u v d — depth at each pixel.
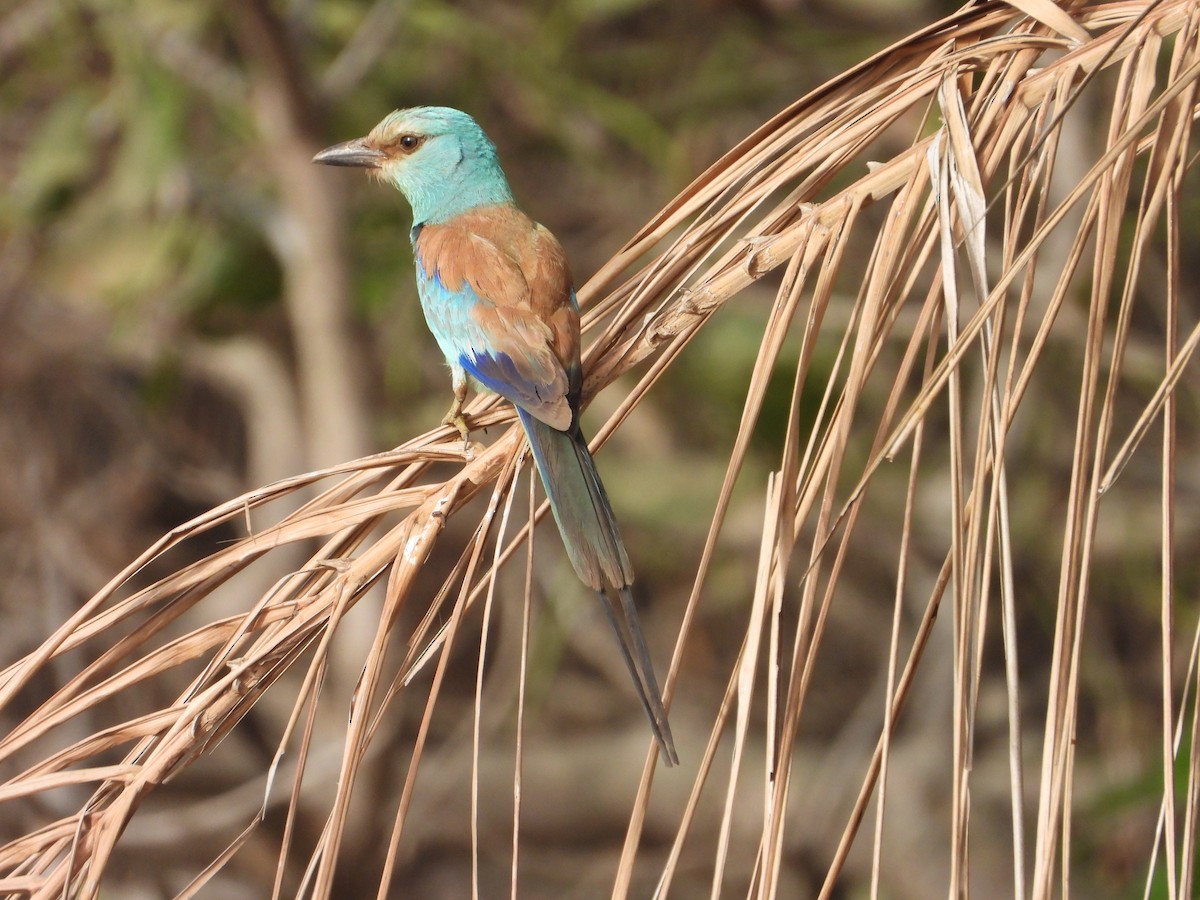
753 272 4.12
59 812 12.70
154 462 15.39
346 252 13.38
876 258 3.71
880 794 3.07
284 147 13.05
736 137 14.58
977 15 4.38
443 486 4.11
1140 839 12.27
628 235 15.28
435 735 15.45
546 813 15.34
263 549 3.98
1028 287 3.46
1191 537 14.39
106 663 3.88
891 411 3.53
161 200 13.52
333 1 13.55
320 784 12.91
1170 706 3.13
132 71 12.91
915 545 15.30
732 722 15.62
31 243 13.85
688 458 14.74
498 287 5.67
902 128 13.01
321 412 13.52
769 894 3.11
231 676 3.80
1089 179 3.32
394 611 3.84
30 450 14.80
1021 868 2.94
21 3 13.50
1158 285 14.20
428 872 15.72
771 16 14.17
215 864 3.57
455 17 13.07
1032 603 14.69
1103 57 3.53
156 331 14.22
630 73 14.72
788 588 15.56
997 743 15.00
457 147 7.21
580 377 5.04
